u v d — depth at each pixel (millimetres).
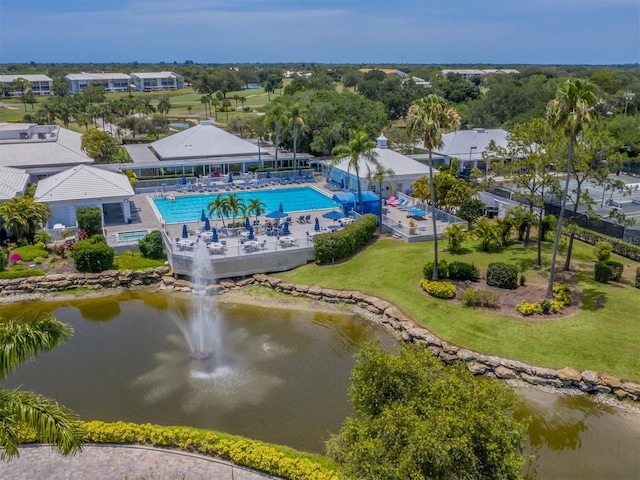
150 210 52469
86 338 29938
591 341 27484
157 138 99625
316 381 25344
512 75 185000
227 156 68125
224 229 44031
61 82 191000
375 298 34000
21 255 39219
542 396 24625
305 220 48125
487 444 13609
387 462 13391
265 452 18484
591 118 28125
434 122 30766
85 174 48156
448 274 35594
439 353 27953
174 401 23531
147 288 37156
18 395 13562
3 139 76312
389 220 46094
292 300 35281
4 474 17797
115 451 19141
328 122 77438
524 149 35750
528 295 32531
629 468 20094
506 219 41125
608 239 40500
